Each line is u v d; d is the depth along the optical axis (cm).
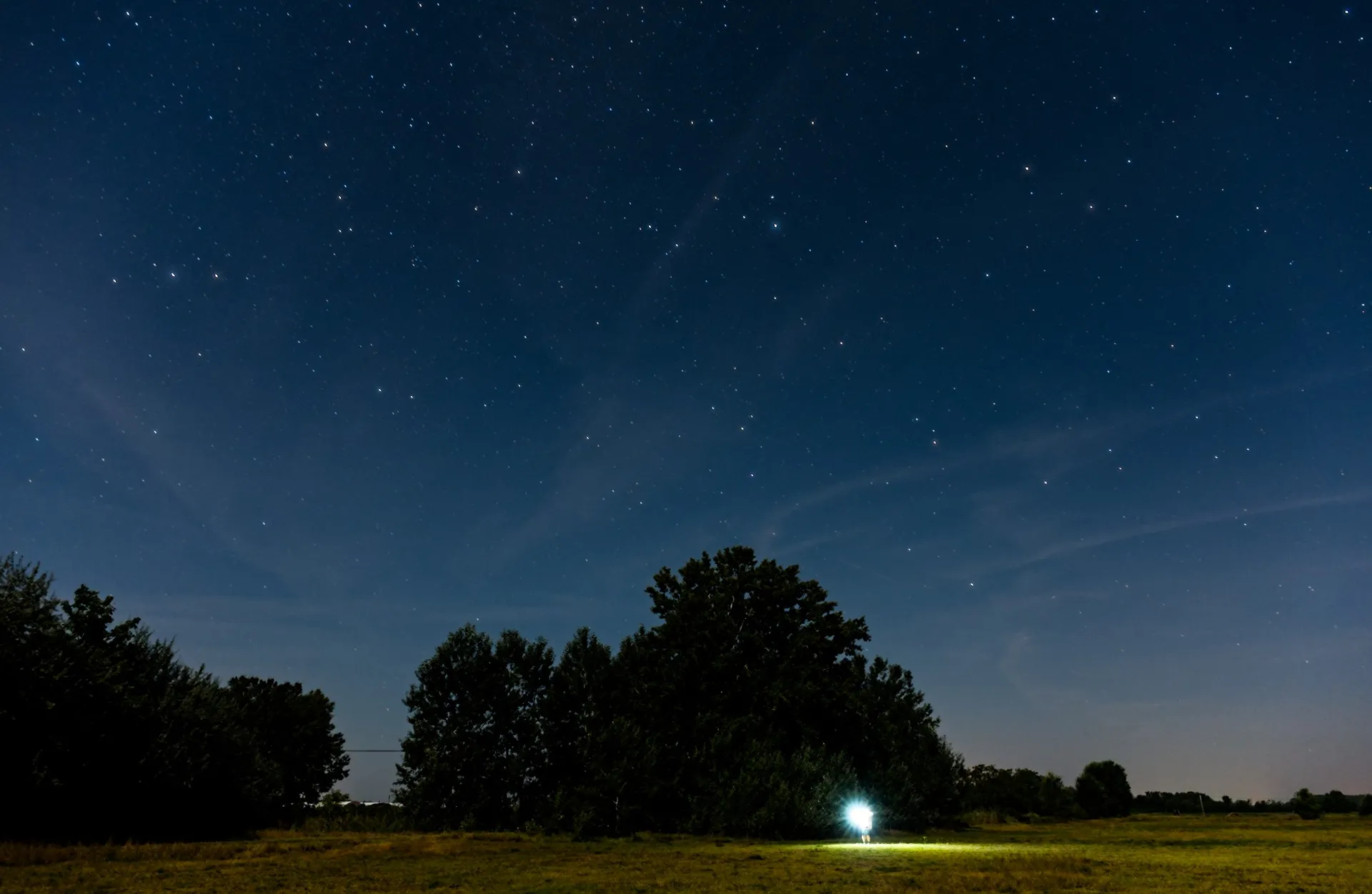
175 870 1766
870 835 3650
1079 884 1509
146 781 2773
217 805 3117
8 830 2391
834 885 1514
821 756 3734
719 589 4547
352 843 2511
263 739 6575
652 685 4084
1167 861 2034
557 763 3859
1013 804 7569
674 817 3681
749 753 3722
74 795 2550
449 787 3738
